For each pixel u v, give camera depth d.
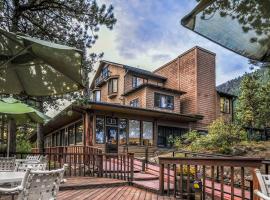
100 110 14.39
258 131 16.97
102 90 23.14
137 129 16.08
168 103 18.53
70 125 17.27
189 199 5.52
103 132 14.60
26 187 2.30
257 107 15.88
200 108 18.80
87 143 13.63
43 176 2.42
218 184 7.82
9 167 5.02
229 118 20.30
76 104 9.23
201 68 19.41
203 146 12.68
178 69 20.52
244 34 2.37
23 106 6.06
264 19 2.25
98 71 23.02
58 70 2.21
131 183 7.62
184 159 5.62
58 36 8.28
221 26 2.34
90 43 8.42
